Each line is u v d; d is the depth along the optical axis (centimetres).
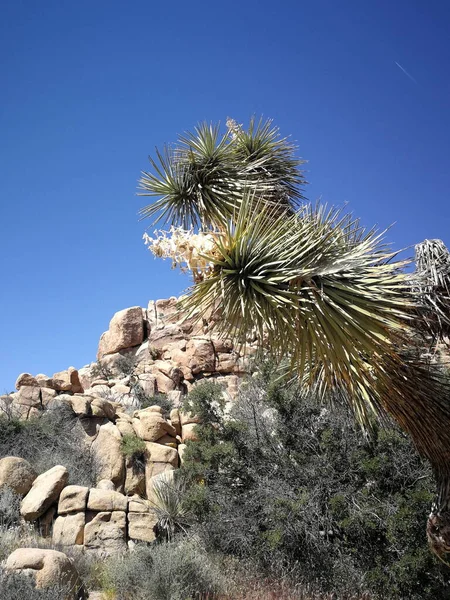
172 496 1327
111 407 1842
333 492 1109
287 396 1234
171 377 2444
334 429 1162
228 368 2433
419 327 510
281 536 1053
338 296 455
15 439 1642
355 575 1018
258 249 456
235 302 454
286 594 983
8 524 1242
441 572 939
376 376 512
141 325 2991
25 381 2030
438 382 532
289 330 450
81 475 1556
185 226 596
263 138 643
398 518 984
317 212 489
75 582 965
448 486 529
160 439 1745
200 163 591
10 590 822
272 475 1211
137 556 1098
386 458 1065
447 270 515
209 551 1164
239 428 1304
